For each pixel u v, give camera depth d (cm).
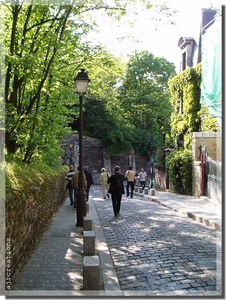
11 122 1064
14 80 1127
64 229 1227
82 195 1302
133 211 1725
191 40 2905
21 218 750
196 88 2638
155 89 4606
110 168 5000
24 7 1130
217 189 1939
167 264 821
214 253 902
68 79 1556
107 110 4847
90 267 644
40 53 1181
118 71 1684
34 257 858
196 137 2461
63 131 1741
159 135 4734
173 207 1811
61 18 1114
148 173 4947
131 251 946
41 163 1392
